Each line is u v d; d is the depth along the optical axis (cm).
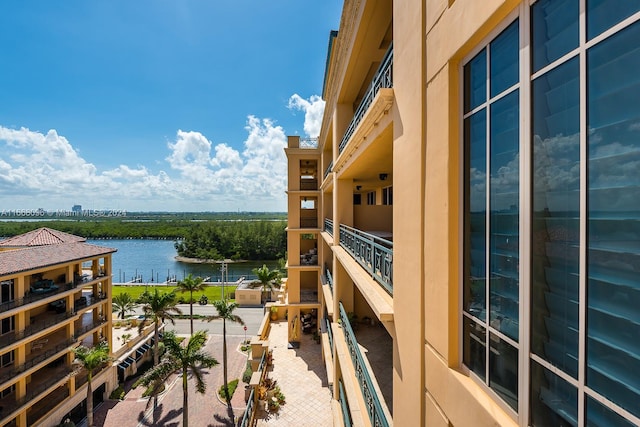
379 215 1031
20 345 1541
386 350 796
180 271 6962
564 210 169
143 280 6194
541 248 183
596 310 151
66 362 1797
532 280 189
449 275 265
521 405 194
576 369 162
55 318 1756
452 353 265
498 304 221
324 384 1504
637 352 136
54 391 1745
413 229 340
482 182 240
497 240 223
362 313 1045
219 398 1823
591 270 154
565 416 168
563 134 169
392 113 427
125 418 1733
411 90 349
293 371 1616
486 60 231
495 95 223
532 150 189
